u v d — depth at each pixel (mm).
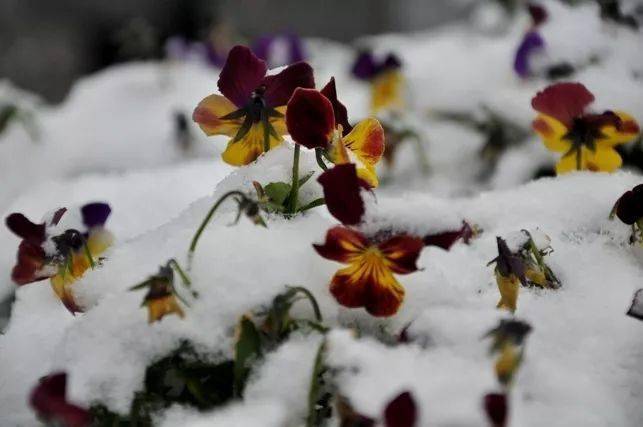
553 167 769
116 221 729
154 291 514
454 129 877
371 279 522
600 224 610
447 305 539
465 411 482
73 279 571
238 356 513
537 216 621
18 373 584
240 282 526
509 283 553
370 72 964
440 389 490
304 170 563
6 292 686
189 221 564
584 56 802
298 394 518
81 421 492
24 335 603
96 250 596
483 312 522
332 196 516
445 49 1040
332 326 529
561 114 623
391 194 822
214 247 535
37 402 489
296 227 546
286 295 515
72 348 527
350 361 500
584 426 522
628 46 785
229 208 560
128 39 1473
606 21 796
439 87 911
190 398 533
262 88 555
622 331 559
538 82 820
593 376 545
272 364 521
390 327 535
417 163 855
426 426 482
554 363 546
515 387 514
